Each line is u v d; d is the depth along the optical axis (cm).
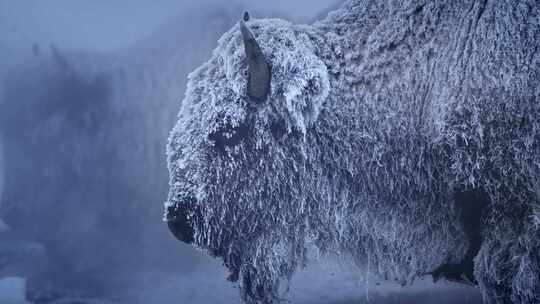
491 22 1254
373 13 1427
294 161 1347
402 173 1353
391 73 1362
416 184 1347
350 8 1477
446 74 1293
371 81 1369
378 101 1359
